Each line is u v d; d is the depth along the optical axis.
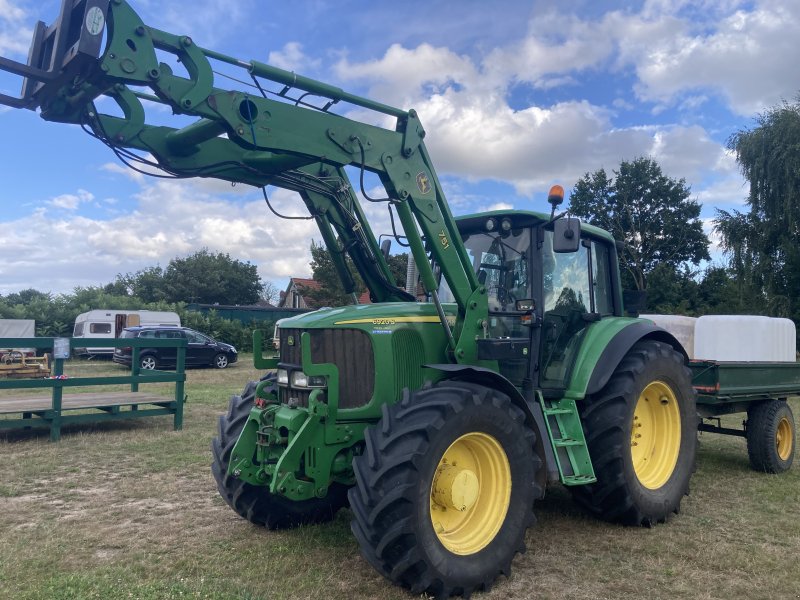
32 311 27.77
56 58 3.28
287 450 3.81
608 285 5.82
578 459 4.58
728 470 6.82
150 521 4.83
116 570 3.79
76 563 3.96
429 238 4.34
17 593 3.44
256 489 4.55
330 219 5.04
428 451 3.46
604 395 4.89
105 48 3.26
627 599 3.59
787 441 7.05
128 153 3.83
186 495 5.55
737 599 3.59
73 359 24.73
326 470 3.94
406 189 4.25
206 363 22.14
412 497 3.36
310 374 3.87
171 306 31.39
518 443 3.94
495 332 5.03
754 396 6.68
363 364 4.12
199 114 3.52
